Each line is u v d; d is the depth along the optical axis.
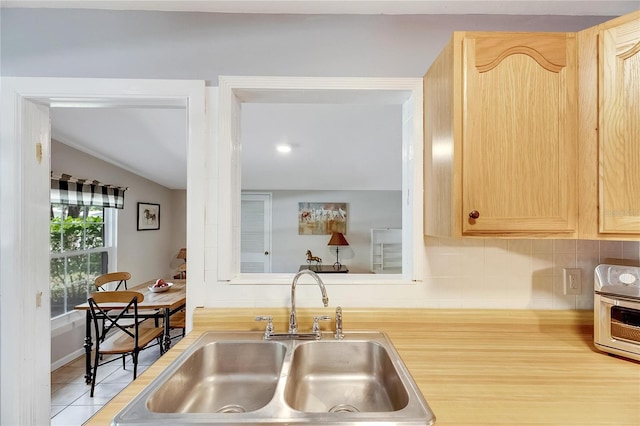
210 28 1.29
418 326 1.26
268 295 1.29
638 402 0.75
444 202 1.05
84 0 1.22
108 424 0.67
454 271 1.30
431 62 1.29
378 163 3.68
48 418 1.35
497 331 1.24
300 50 1.29
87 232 3.35
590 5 1.23
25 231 1.28
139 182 4.31
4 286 1.24
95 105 1.35
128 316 2.54
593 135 0.93
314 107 2.25
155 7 1.26
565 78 0.96
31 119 1.30
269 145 3.08
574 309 1.29
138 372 2.73
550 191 0.96
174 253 5.26
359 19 1.29
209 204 1.29
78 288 3.17
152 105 1.35
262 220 5.26
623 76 0.90
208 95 1.29
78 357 3.05
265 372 1.14
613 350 1.00
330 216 5.30
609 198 0.91
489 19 1.29
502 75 0.97
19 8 1.26
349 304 1.30
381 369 1.09
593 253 1.29
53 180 2.84
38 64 1.26
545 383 0.84
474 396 0.77
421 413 0.69
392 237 5.32
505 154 0.96
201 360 1.09
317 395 1.08
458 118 0.97
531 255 1.30
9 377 1.23
